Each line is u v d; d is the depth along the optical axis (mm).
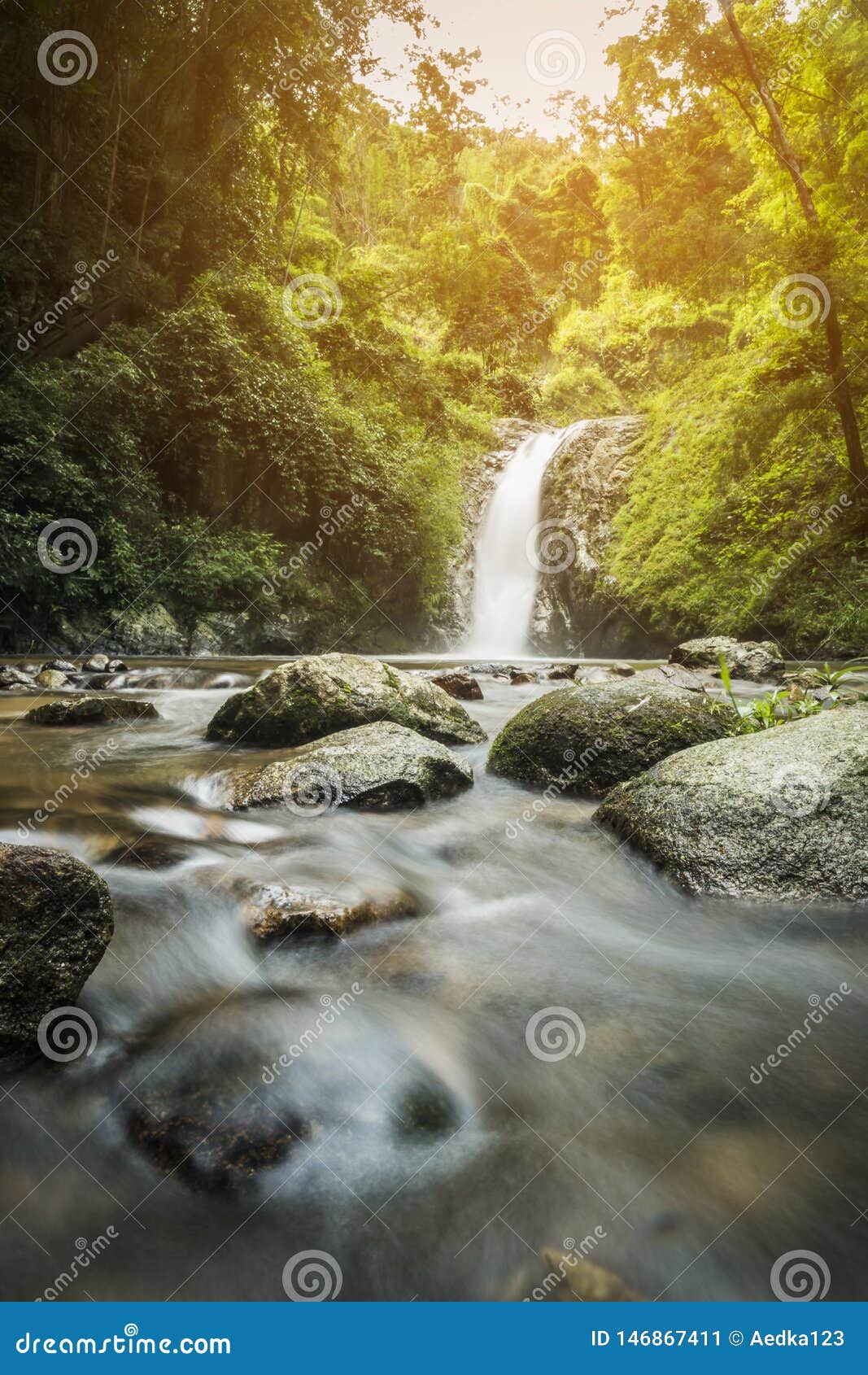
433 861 3561
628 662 15094
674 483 18891
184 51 15023
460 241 27578
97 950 2166
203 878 2992
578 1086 2025
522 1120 1907
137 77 14750
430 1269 1532
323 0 16234
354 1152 1777
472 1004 2387
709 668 10070
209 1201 1654
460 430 23156
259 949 2582
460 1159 1771
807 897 3105
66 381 11875
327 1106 1902
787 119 16188
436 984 2490
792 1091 2008
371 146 33031
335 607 16688
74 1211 1641
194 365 14008
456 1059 2123
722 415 17469
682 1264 1536
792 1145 1812
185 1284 1513
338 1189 1681
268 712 5445
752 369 17391
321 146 18391
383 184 33688
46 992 2035
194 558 13641
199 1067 2000
